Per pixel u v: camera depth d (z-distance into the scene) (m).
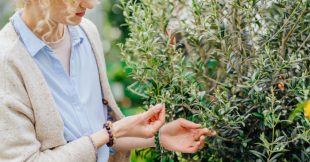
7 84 1.52
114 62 3.87
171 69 1.78
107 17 3.90
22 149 1.53
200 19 1.80
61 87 1.65
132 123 1.66
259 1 1.87
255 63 1.69
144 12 1.83
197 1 1.86
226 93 1.72
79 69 1.72
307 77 1.72
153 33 1.81
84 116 1.69
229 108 1.66
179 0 1.99
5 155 1.51
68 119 1.65
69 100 1.67
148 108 1.85
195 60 1.93
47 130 1.57
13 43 1.57
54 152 1.58
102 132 1.64
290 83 1.68
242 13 1.82
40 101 1.56
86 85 1.73
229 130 1.73
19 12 1.64
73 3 1.51
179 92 1.76
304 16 1.77
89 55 1.77
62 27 1.68
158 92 1.78
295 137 1.63
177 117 1.82
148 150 2.08
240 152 1.80
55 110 1.58
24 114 1.54
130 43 1.84
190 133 1.77
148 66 1.77
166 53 1.79
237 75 1.80
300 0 1.74
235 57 1.81
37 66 1.58
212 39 1.80
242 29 1.83
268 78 1.67
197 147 1.76
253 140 1.77
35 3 1.56
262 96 1.67
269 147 1.71
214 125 1.70
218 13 1.83
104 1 3.90
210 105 1.77
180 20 1.99
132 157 2.46
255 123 1.75
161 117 1.69
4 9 4.55
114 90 3.70
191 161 1.90
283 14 1.78
